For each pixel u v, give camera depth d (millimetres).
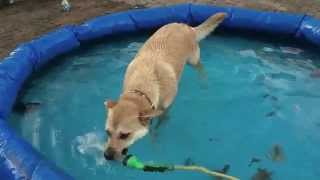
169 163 1868
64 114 2092
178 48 1993
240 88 2283
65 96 2195
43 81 2283
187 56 2074
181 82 2312
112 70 2377
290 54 2525
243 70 2396
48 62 2350
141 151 1922
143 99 1638
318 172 1845
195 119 2109
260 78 2342
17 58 2182
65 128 2014
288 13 2717
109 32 2531
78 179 1776
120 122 1527
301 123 2092
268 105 2188
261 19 2578
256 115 2137
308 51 2541
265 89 2277
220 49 2561
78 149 1908
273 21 2559
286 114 2139
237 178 1804
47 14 2793
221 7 2658
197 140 1998
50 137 1961
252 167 1863
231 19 2607
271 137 2021
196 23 2660
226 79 2336
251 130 2059
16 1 2916
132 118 1546
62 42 2383
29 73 2211
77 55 2473
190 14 2639
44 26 2670
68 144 1932
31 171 1586
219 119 2115
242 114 2141
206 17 2625
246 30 2629
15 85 2062
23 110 2086
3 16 2764
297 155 1929
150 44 1984
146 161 1872
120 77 2330
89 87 2258
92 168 1824
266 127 2074
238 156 1923
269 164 1882
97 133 1995
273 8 2854
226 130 2055
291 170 1851
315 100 2209
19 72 2121
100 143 1941
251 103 2201
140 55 1919
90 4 2912
